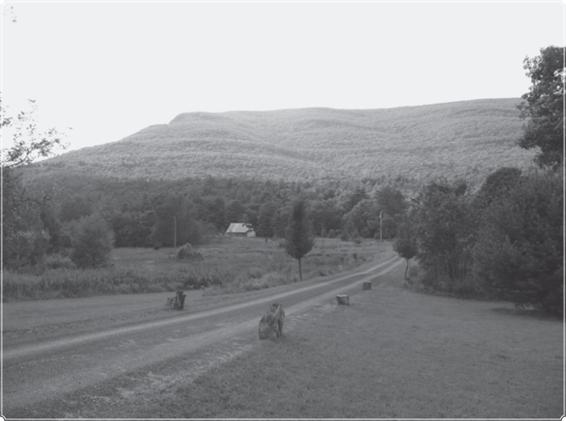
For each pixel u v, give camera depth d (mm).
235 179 182875
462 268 42500
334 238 126812
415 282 45438
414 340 18953
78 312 26062
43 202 19547
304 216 49469
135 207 116312
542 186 31891
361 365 14109
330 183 187250
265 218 132625
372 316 25641
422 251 44250
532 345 19375
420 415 10164
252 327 19188
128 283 44594
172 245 107500
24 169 18812
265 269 58844
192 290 45438
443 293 41125
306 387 11570
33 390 10133
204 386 10977
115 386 10602
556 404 11500
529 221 30688
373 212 129625
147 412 9312
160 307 27625
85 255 58250
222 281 49625
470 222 42531
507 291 31828
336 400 10773
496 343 19484
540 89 37312
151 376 11500
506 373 14445
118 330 17938
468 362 15641
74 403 9531
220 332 17797
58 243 68062
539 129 36906
